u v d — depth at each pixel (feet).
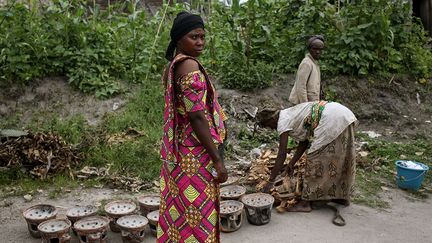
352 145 12.16
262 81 21.57
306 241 10.90
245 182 14.05
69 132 17.20
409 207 13.24
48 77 20.21
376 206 13.17
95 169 14.90
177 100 7.22
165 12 22.89
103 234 10.27
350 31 22.59
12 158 14.52
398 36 24.47
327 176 12.25
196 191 7.31
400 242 11.02
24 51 19.76
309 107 12.06
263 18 23.20
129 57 22.07
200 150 7.33
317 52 14.43
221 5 23.15
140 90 20.44
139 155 15.76
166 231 7.75
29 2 21.65
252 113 20.06
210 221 7.41
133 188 13.87
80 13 20.88
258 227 11.60
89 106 19.33
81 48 20.63
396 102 22.43
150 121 18.67
